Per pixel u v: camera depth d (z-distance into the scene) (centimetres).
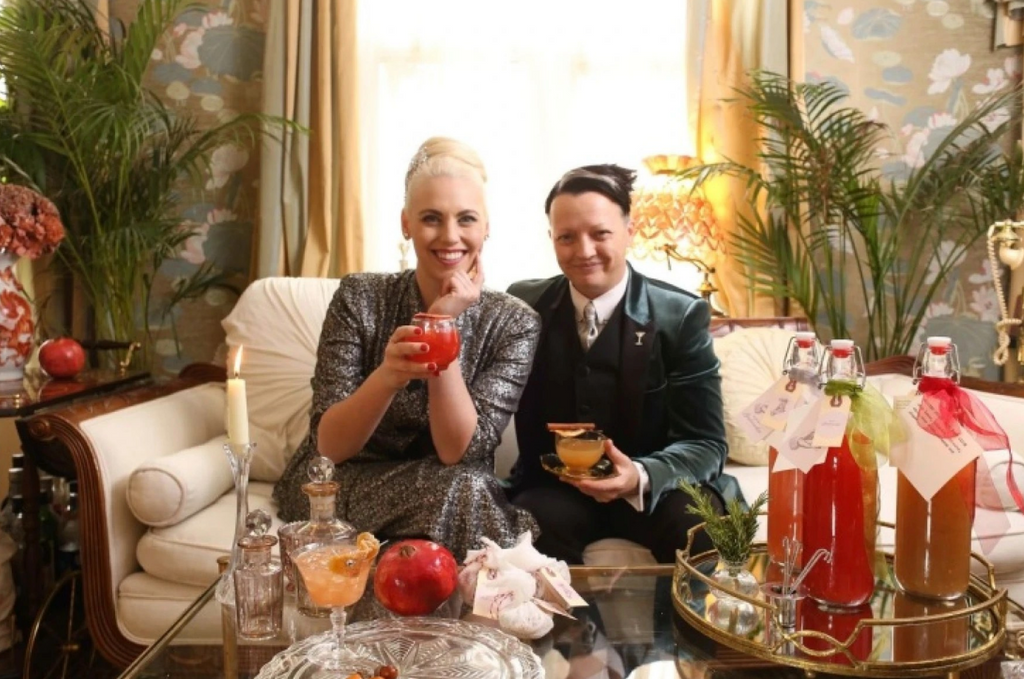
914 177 265
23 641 208
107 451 172
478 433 160
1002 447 107
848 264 281
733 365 233
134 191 263
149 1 249
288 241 271
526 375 173
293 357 226
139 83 255
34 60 238
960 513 108
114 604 170
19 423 177
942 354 108
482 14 284
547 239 289
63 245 260
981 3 276
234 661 111
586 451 151
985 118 278
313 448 172
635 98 285
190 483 171
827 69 280
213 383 242
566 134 287
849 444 106
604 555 171
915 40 278
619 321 186
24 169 250
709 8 271
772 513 115
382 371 148
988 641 101
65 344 223
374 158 284
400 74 286
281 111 271
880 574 122
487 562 121
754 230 260
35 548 186
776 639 102
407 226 174
